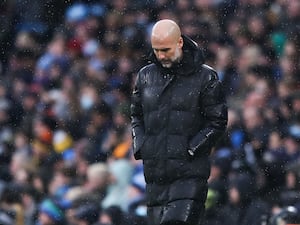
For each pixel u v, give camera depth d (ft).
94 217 151.43
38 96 220.23
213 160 152.46
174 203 112.37
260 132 168.04
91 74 215.92
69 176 183.83
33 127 207.31
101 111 204.95
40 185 168.76
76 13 236.22
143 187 154.81
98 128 200.85
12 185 159.94
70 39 232.32
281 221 131.95
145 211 145.79
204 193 113.19
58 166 188.03
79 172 183.93
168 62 111.86
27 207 158.40
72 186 174.50
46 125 207.51
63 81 221.66
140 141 113.70
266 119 172.65
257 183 144.25
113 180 159.84
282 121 175.22
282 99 179.32
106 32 231.50
